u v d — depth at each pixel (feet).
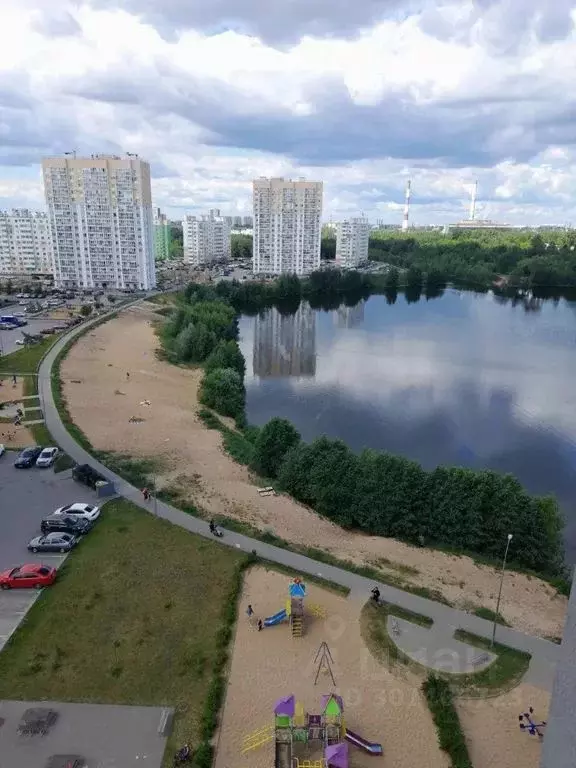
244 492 231.09
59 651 138.82
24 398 332.60
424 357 506.07
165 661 137.18
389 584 169.68
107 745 114.62
